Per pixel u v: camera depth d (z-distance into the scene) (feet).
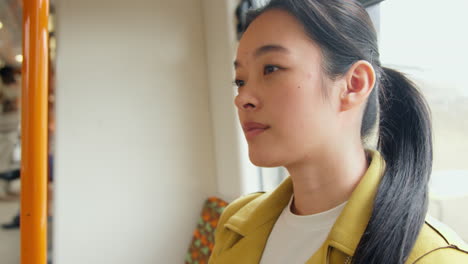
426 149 1.48
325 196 1.47
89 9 4.89
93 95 4.87
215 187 5.33
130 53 5.01
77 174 4.80
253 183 4.68
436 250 1.20
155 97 5.09
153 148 5.07
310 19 1.39
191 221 5.21
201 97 5.31
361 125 1.55
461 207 2.77
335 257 1.34
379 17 3.18
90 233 4.83
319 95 1.36
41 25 1.59
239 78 1.59
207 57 5.30
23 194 1.59
